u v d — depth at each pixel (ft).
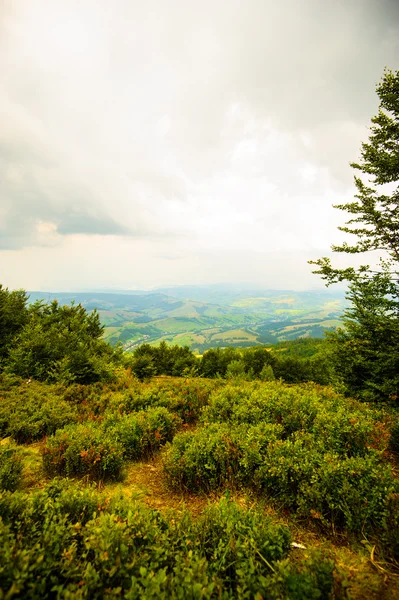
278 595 7.29
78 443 17.93
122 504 11.43
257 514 11.25
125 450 19.51
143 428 21.53
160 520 10.53
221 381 48.08
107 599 6.77
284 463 14.26
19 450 19.17
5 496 10.92
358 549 10.61
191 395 32.73
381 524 10.96
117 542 8.44
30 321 64.18
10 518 9.64
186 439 18.86
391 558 9.98
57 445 18.37
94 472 17.30
